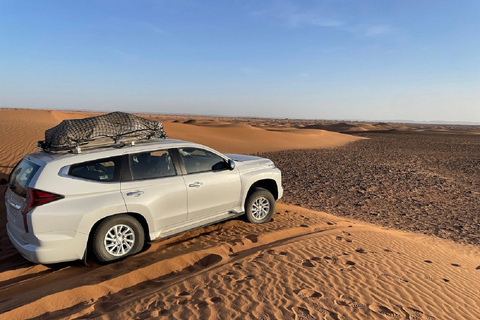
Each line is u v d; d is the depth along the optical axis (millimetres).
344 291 3955
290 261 4766
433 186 15492
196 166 5648
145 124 5449
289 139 45562
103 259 4582
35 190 4141
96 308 3471
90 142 4758
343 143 48656
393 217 10312
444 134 83625
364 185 15195
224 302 3525
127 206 4691
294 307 3480
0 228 6570
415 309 3688
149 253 5070
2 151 13828
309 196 12859
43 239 4141
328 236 6184
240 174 6215
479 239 8297
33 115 37594
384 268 4848
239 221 6805
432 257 5934
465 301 4086
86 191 4438
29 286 4098
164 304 3484
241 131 46812
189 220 5516
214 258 4844
